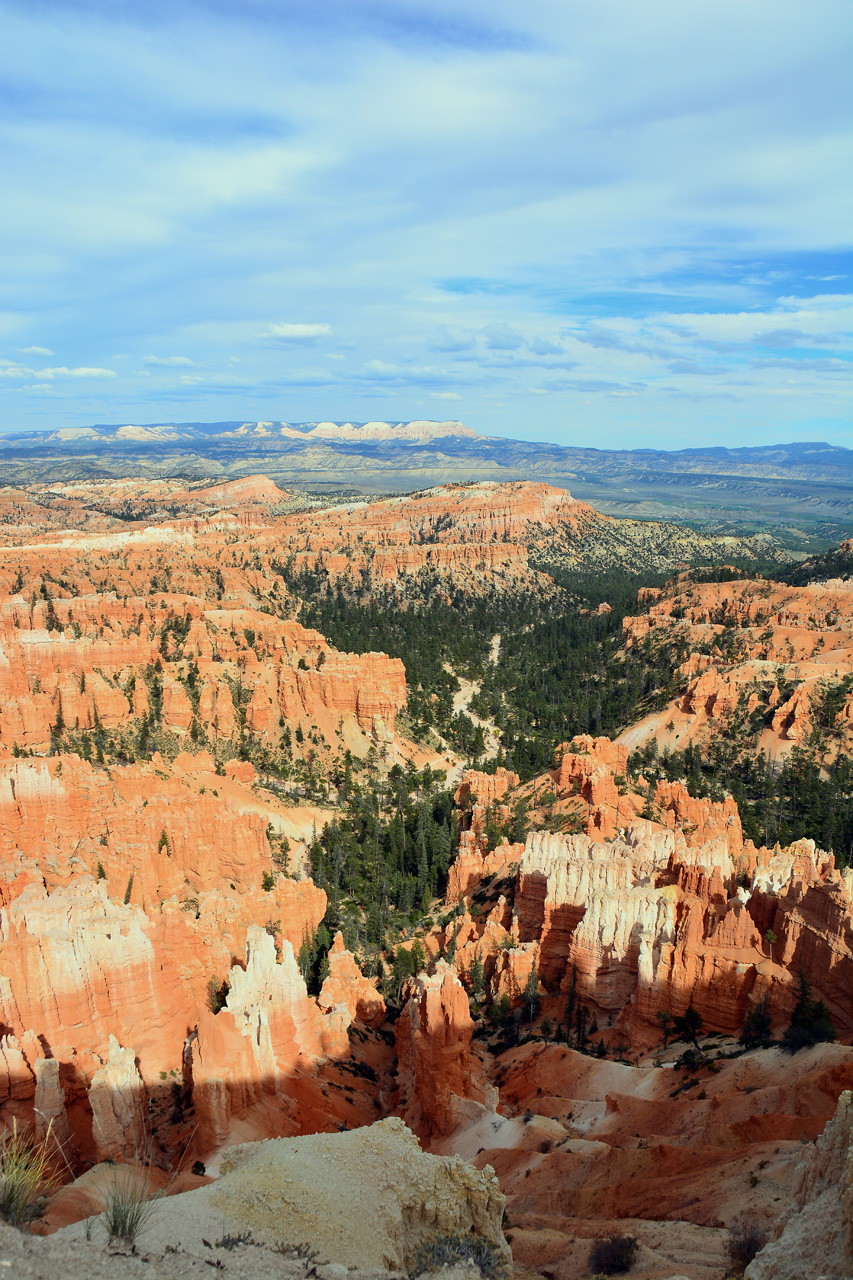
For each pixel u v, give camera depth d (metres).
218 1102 57.53
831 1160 35.47
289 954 72.88
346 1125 65.69
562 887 96.19
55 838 102.19
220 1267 24.91
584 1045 81.88
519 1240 47.03
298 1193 31.33
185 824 105.12
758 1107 57.03
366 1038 83.81
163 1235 26.17
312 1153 35.19
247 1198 30.05
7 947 59.66
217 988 75.94
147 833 103.12
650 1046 78.88
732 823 117.44
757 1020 73.31
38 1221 26.67
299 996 72.56
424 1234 32.59
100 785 110.94
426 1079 69.62
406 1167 34.88
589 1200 51.69
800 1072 60.28
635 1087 70.12
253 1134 58.19
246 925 90.06
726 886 91.19
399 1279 28.30
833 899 75.62
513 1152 61.62
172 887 101.00
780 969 76.25
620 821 120.75
